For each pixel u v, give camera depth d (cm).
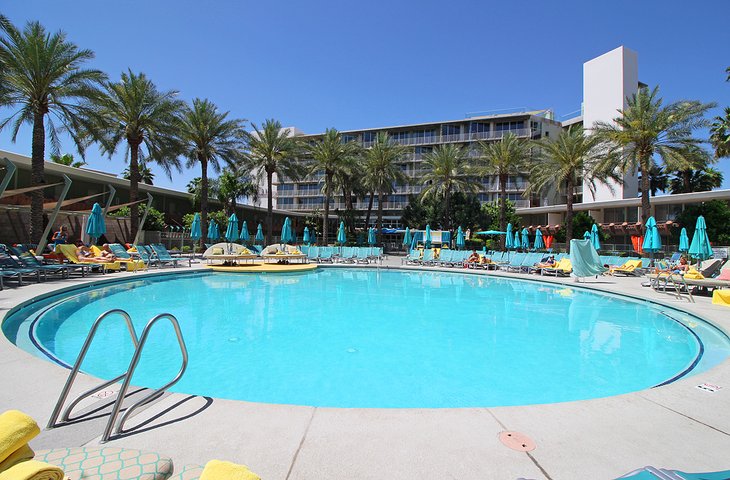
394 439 285
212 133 2888
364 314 939
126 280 1402
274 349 641
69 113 1889
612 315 962
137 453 204
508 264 2147
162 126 2438
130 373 290
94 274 1482
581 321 890
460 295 1289
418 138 5934
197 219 2492
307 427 300
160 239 3247
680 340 726
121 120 2414
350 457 261
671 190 4606
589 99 4259
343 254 2648
